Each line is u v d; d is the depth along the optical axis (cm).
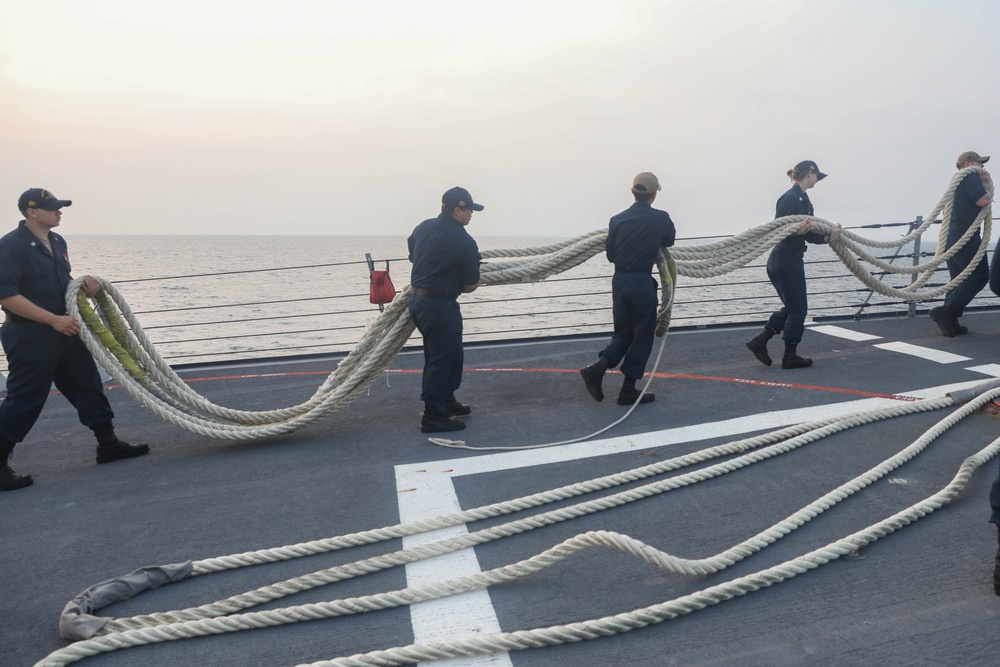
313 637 277
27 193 443
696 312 2836
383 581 317
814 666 245
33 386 444
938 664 243
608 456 461
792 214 641
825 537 339
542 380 666
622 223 554
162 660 266
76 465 491
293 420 527
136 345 511
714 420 522
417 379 692
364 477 443
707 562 306
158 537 372
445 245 496
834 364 667
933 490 385
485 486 421
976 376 607
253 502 412
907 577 298
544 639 261
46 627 293
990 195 714
